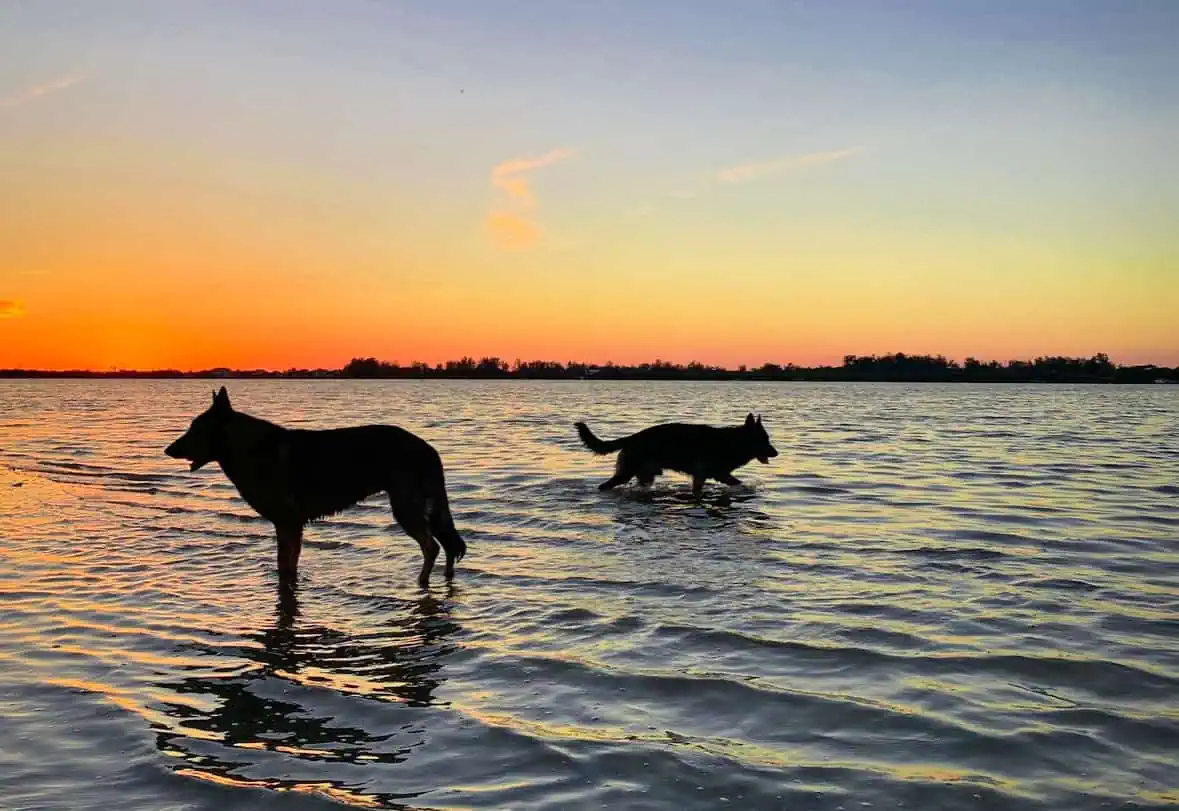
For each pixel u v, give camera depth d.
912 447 8.56
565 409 17.84
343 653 2.48
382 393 33.97
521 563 3.55
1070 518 4.41
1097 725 1.93
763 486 5.68
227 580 3.33
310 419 13.41
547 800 1.63
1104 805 1.59
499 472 6.41
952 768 1.75
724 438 5.41
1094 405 21.53
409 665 2.38
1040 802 1.60
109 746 1.88
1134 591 3.00
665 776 1.72
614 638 2.56
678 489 5.61
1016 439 9.69
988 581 3.15
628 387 52.69
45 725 1.98
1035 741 1.86
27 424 12.98
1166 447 8.61
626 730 1.94
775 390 42.25
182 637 2.62
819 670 2.28
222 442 3.34
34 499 5.28
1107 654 2.37
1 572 3.43
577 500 5.15
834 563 3.46
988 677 2.22
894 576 3.23
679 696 2.13
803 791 1.66
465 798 1.64
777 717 2.00
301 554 3.79
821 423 12.90
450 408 18.31
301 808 1.61
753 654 2.41
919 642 2.48
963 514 4.56
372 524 4.46
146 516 4.68
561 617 2.78
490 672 2.31
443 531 3.37
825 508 4.80
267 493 3.29
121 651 2.49
